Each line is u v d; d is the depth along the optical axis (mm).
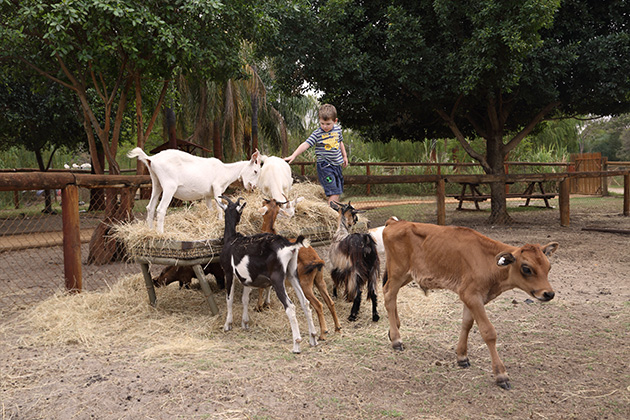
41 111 14133
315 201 6340
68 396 3258
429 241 3771
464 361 3754
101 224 7848
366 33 10664
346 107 12500
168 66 8375
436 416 2975
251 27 8656
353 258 4867
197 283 6398
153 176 5133
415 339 4387
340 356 3984
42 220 14117
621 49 10188
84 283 6609
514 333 4492
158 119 19688
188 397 3223
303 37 10367
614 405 3090
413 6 10781
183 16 7699
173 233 4988
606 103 11719
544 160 24766
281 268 4105
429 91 10766
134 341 4355
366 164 16531
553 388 3352
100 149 16781
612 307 5270
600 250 8664
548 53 10141
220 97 18609
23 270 7758
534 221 13211
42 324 4730
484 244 3488
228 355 4008
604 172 13375
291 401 3168
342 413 3012
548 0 8938
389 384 3445
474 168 21875
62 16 6613
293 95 12234
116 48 7555
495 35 9289
